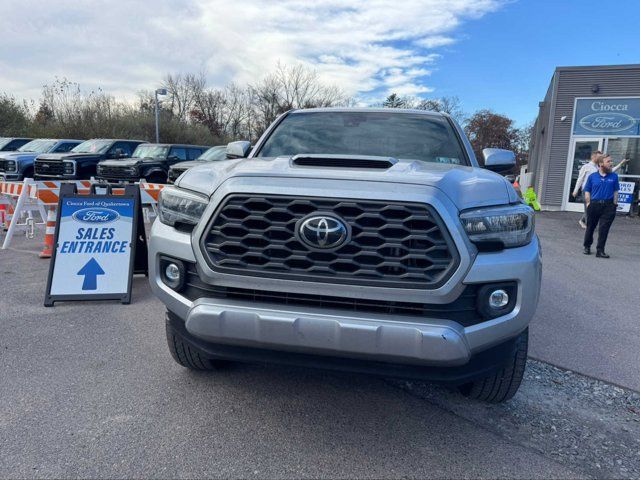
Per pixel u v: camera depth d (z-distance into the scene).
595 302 5.90
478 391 3.19
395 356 2.40
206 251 2.64
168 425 2.92
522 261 2.56
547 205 17.66
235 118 59.06
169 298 2.81
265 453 2.68
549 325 5.00
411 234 2.44
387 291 2.44
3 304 5.18
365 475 2.52
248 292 2.62
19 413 3.01
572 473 2.60
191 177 2.96
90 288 5.34
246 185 2.59
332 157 2.95
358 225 2.48
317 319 2.44
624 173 16.36
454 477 2.53
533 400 3.40
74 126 34.81
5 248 8.18
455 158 3.82
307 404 3.21
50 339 4.22
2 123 32.28
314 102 56.53
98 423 2.92
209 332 2.57
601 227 8.83
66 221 5.50
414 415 3.12
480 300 2.50
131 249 5.59
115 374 3.57
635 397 3.51
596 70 16.48
